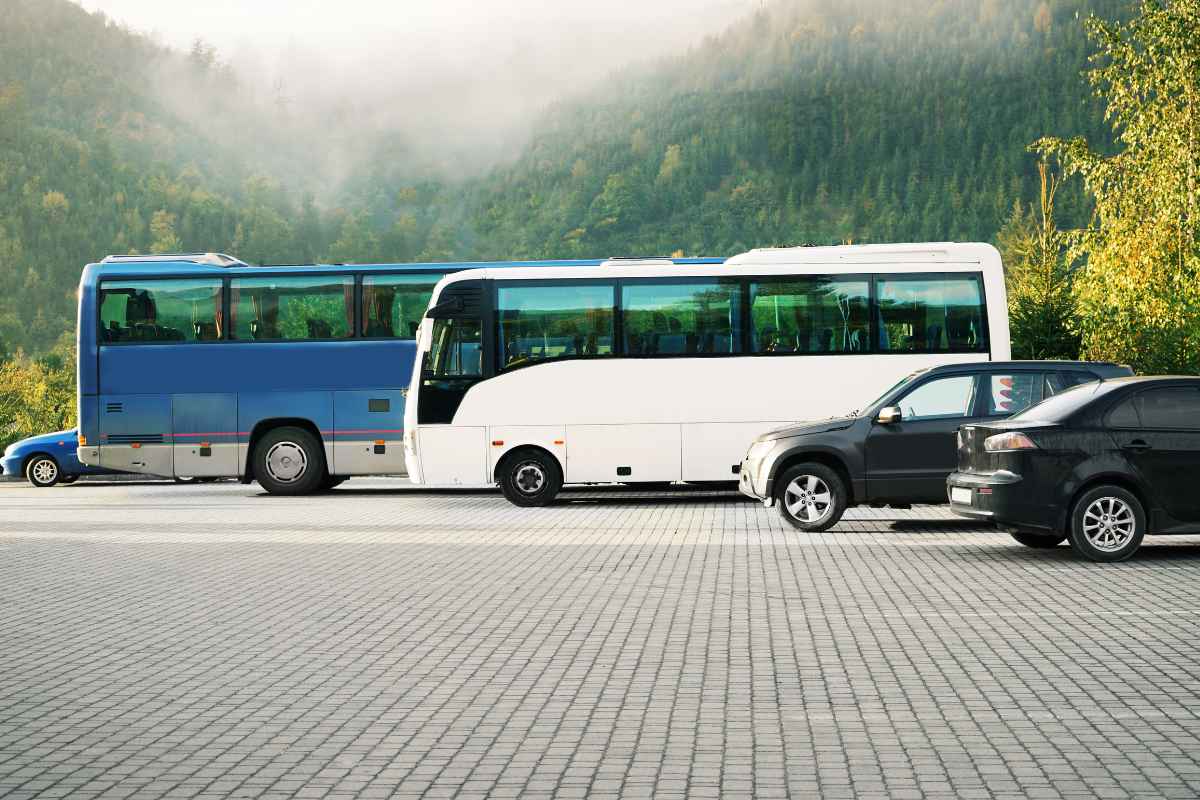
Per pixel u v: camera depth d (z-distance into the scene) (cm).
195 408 2580
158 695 786
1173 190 3300
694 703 741
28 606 1169
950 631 973
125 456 2580
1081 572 1301
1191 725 679
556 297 2209
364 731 686
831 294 2208
